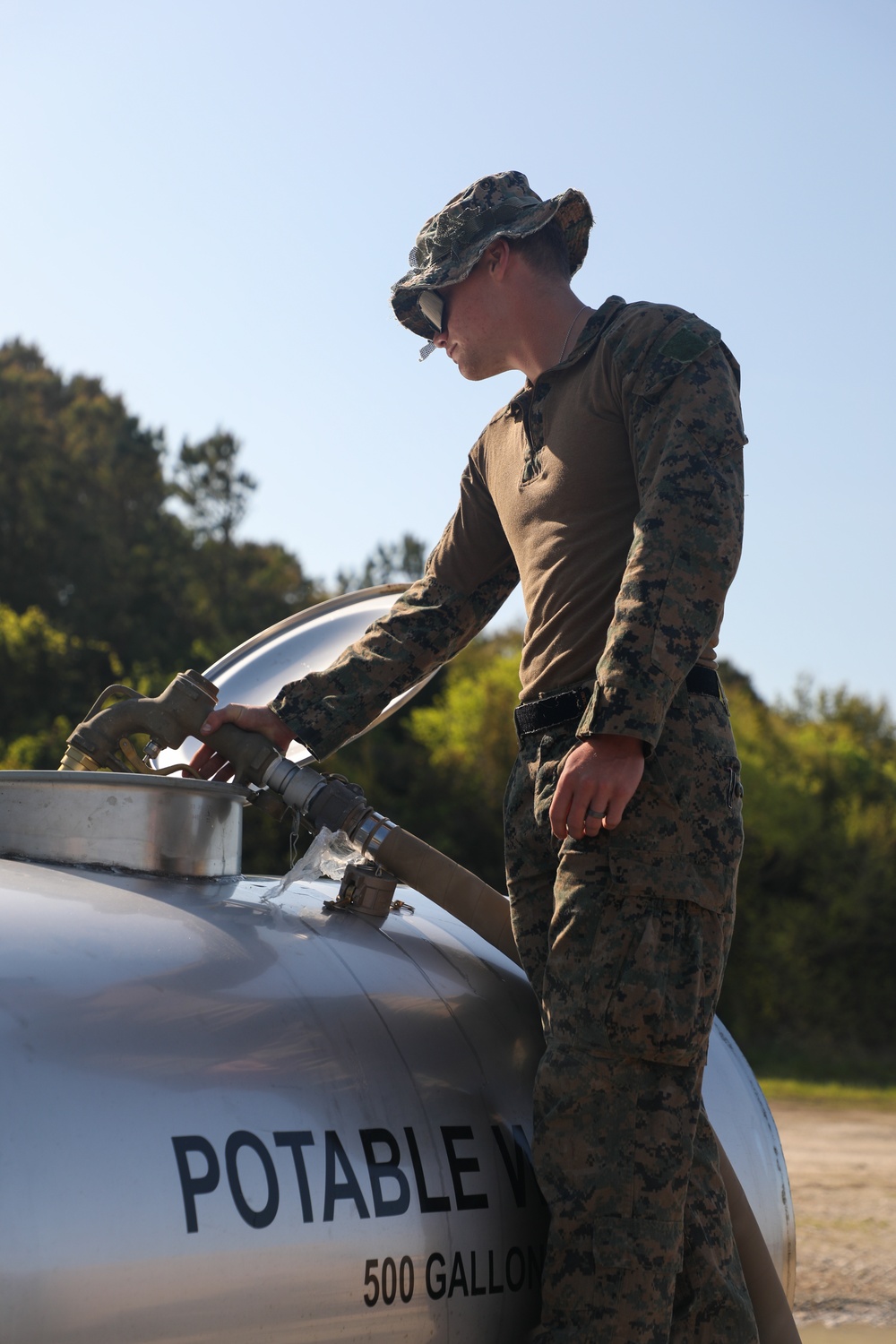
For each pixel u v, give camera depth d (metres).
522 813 1.48
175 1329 1.00
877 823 25.27
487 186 1.61
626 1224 1.26
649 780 1.33
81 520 31.78
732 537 1.34
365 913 1.50
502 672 24.84
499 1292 1.27
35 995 1.06
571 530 1.48
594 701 1.29
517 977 1.55
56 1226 0.96
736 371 1.48
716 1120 1.67
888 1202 6.38
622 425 1.46
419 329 1.74
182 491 33.84
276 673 1.93
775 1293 1.42
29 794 1.37
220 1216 1.05
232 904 1.37
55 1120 0.99
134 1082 1.05
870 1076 19.02
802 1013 23.08
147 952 1.18
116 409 39.16
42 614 27.86
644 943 1.30
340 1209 1.13
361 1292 1.14
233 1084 1.12
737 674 39.06
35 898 1.21
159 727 1.57
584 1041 1.29
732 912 1.38
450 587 1.76
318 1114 1.16
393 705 1.73
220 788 1.44
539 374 1.57
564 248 1.63
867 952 23.55
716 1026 1.87
